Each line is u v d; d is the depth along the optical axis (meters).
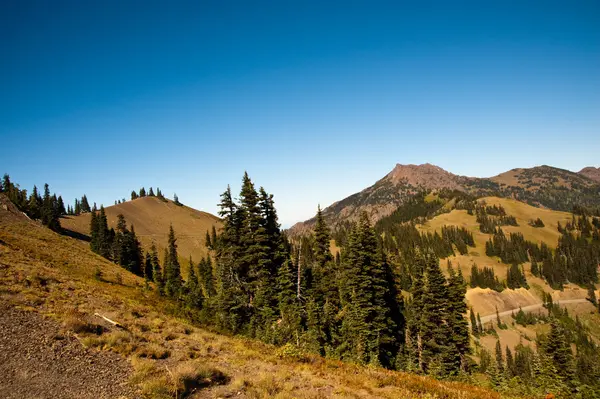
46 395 10.41
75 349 14.01
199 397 12.37
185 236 181.62
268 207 39.81
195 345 19.48
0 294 17.47
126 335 16.75
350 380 17.12
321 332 31.75
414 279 42.94
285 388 14.49
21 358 12.18
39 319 15.84
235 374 15.60
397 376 19.11
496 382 35.50
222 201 38.47
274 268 38.62
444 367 35.31
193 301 43.47
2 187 129.88
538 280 195.62
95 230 109.62
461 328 38.50
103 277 40.69
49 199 135.25
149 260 106.56
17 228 51.09
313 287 38.91
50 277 23.62
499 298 174.12
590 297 175.88
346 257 40.69
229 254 38.31
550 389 37.84
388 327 35.53
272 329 32.25
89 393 11.02
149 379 12.69
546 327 146.12
